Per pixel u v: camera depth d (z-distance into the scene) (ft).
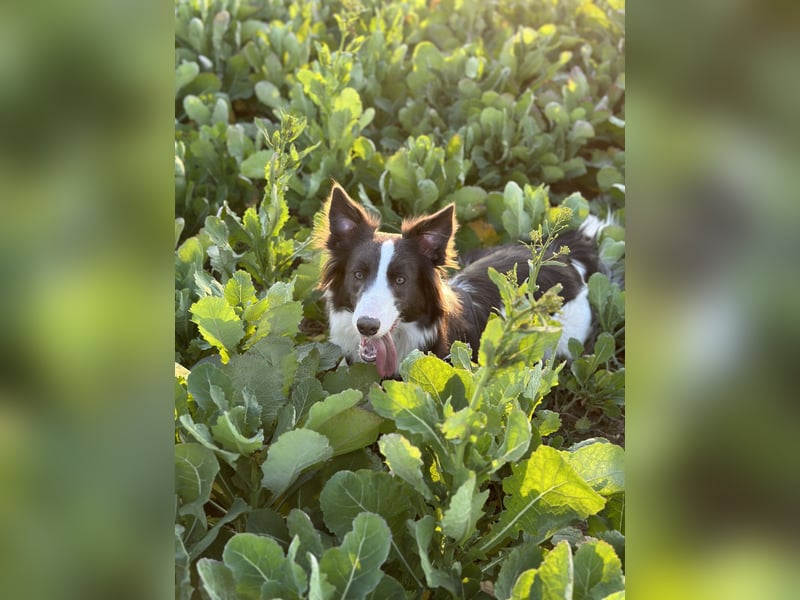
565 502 2.06
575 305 4.56
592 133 6.06
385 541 1.81
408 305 3.74
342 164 5.20
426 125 6.25
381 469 2.36
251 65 7.03
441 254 3.84
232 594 1.77
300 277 3.92
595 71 7.62
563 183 6.26
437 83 6.75
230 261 3.81
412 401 2.04
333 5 8.59
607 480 2.21
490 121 5.82
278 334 2.89
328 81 5.50
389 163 4.91
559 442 2.89
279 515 2.12
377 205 5.41
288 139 3.76
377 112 6.74
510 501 2.13
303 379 2.60
